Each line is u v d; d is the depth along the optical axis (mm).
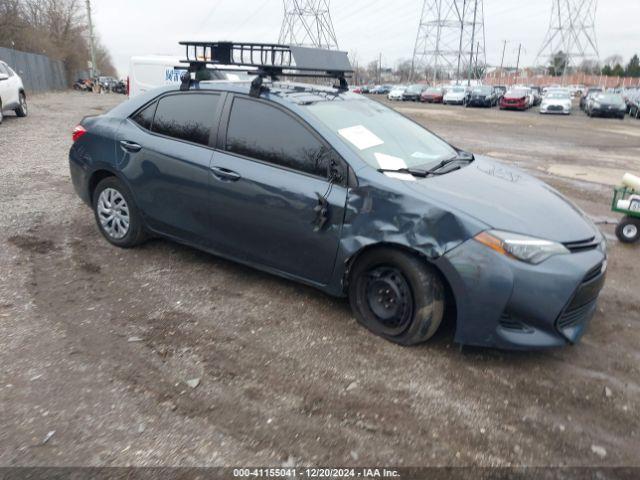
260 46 4535
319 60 4699
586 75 86750
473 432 2830
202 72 4711
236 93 4297
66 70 62812
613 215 7266
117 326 3727
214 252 4484
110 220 5105
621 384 3332
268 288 4418
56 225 5738
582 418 2990
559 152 13609
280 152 3980
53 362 3262
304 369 3324
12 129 13680
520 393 3191
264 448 2641
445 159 4328
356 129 4078
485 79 102688
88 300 4086
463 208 3371
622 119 29734
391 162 3865
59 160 9492
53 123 15695
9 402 2877
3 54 32969
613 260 5535
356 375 3285
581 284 3312
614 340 3865
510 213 3441
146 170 4633
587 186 9094
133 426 2746
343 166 3689
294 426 2807
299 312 4039
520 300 3238
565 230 3453
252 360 3396
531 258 3236
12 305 3936
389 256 3525
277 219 3932
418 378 3287
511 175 4309
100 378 3131
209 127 4355
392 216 3467
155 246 5227
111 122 4988
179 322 3822
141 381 3125
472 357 3549
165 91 4746
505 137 17094
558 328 3326
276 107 4070
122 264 4781
